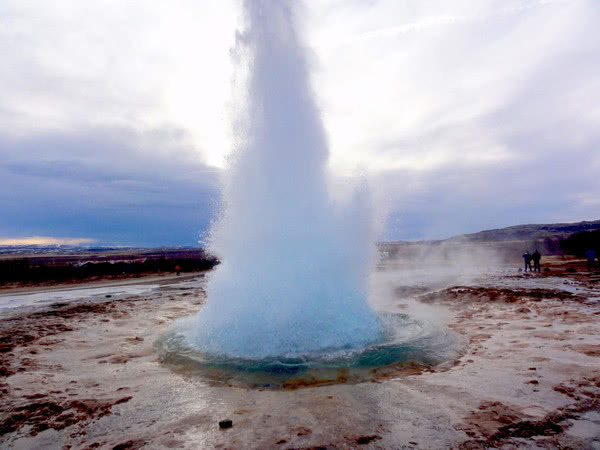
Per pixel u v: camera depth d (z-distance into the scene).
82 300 14.90
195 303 12.95
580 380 4.79
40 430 4.00
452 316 9.41
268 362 5.77
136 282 22.73
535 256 20.56
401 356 5.93
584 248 32.19
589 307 9.57
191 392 4.94
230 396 4.75
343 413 4.13
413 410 4.16
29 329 9.20
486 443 3.44
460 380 5.00
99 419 4.22
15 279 25.00
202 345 6.73
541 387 4.64
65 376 5.71
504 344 6.63
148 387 5.16
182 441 3.66
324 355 5.97
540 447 3.36
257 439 3.63
